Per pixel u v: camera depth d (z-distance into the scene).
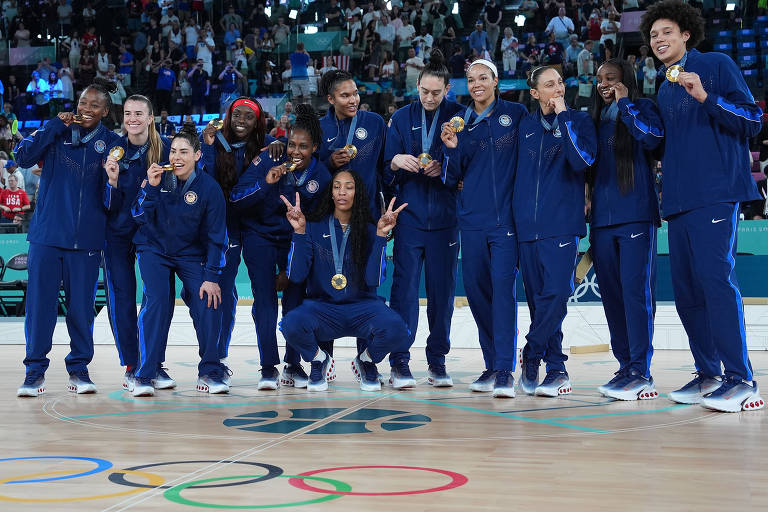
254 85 16.69
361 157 4.91
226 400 4.30
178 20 17.81
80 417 3.69
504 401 4.18
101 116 4.66
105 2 18.23
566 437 3.06
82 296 4.71
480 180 4.56
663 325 8.63
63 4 18.16
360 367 4.81
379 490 2.21
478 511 1.99
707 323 3.98
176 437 3.10
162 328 4.62
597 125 4.29
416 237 4.84
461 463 2.58
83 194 4.63
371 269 4.60
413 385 4.87
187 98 16.36
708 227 3.74
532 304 4.52
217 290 4.64
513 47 15.78
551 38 15.64
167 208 4.53
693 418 3.53
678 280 4.00
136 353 4.92
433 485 2.27
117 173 4.43
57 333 10.25
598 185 4.28
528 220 4.37
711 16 15.76
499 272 4.46
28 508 2.04
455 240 4.89
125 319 4.89
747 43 15.31
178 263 4.68
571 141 4.10
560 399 4.25
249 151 4.86
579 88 14.71
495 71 4.57
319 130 4.77
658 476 2.38
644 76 14.31
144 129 4.71
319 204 4.75
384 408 3.92
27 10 18.17
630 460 2.61
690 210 3.79
